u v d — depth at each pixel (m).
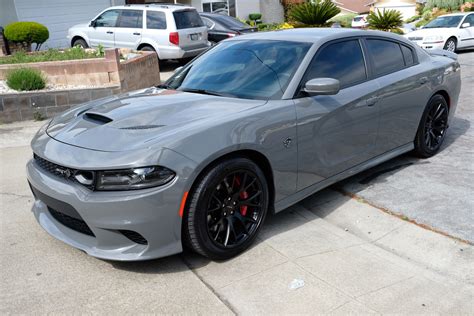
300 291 2.93
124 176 2.88
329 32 4.40
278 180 3.60
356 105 4.17
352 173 4.34
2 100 7.34
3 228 3.88
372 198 4.35
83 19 16.53
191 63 4.68
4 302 2.87
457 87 5.73
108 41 13.14
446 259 3.30
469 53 16.36
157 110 3.53
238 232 3.40
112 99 4.11
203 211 3.08
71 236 3.26
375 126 4.46
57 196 3.06
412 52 5.15
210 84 4.09
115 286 3.03
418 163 5.29
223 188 3.24
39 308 2.81
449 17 16.84
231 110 3.45
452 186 4.54
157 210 2.91
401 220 3.90
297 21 16.92
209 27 14.54
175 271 3.20
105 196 2.89
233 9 23.48
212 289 2.98
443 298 2.84
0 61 9.65
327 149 3.98
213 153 3.06
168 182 2.93
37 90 7.86
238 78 4.03
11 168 5.42
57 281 3.10
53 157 3.17
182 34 12.33
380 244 3.55
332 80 3.66
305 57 3.96
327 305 2.78
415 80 4.89
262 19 25.25
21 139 6.60
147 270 3.21
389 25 18.81
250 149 3.30
